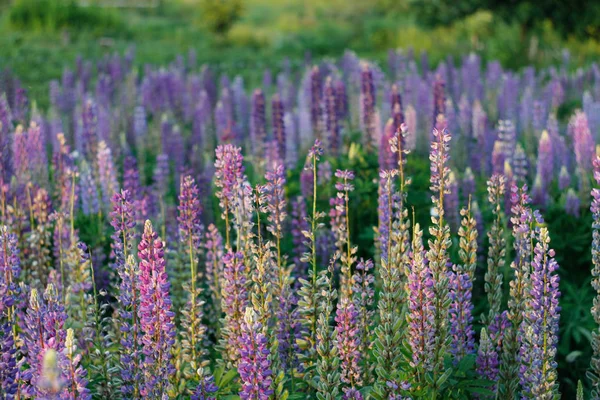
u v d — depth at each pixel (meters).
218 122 12.35
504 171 8.23
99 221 6.99
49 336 4.07
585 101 10.58
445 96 10.91
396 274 4.63
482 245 7.24
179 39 28.81
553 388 4.43
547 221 7.73
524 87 14.10
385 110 11.48
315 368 4.75
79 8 28.80
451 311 4.64
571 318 6.75
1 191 6.59
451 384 4.42
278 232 4.97
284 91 13.71
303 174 7.68
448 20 23.08
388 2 29.56
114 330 5.21
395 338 4.35
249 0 42.53
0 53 21.22
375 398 4.25
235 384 4.59
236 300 4.72
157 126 12.09
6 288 4.27
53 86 13.70
